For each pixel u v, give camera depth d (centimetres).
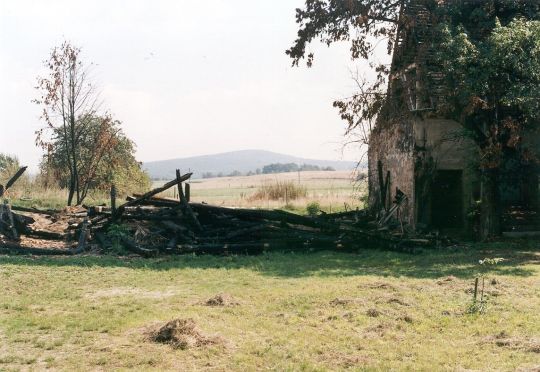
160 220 1881
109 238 1797
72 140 2970
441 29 1939
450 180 2377
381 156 2688
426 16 2194
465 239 2134
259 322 870
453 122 2288
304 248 1806
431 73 2227
